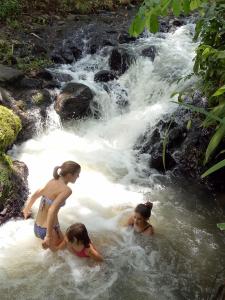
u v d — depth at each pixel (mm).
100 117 7234
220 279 4066
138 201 5410
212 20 4035
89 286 3965
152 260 4363
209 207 5391
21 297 3807
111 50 8219
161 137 6449
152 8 2619
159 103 7133
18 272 4086
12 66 7539
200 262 4387
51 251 4312
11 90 6941
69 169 4250
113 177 5941
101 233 4715
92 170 6039
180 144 6230
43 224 4336
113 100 7410
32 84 7176
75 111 6957
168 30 9094
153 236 4723
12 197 4859
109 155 6465
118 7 10891
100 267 4195
